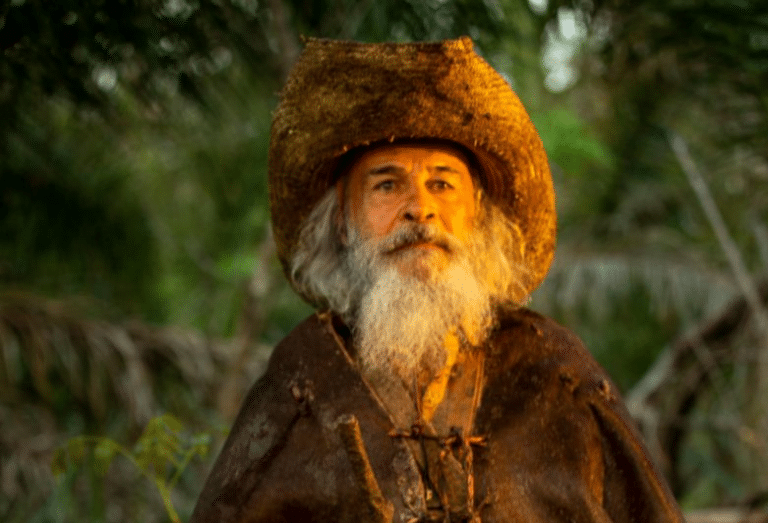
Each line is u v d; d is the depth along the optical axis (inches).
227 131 372.2
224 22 267.3
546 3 273.3
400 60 165.0
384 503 141.8
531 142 175.9
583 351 168.6
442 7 262.1
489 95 168.6
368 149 172.4
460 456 155.1
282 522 156.8
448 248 165.9
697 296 398.9
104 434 324.2
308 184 180.1
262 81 295.7
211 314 436.8
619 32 286.5
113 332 331.3
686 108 354.3
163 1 249.1
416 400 160.7
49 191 350.6
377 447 155.2
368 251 168.4
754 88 296.7
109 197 369.4
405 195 168.6
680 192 399.5
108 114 280.1
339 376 161.3
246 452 162.6
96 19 241.0
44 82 254.7
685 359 357.4
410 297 163.0
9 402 324.8
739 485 375.2
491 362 165.2
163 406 332.8
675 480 362.9
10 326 320.8
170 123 340.8
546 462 156.7
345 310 176.7
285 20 276.1
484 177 179.5
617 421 162.7
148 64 259.1
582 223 420.8
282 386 165.3
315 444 158.7
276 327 440.1
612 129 380.5
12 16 235.9
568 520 154.3
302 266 186.1
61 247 362.0
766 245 345.4
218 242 413.1
